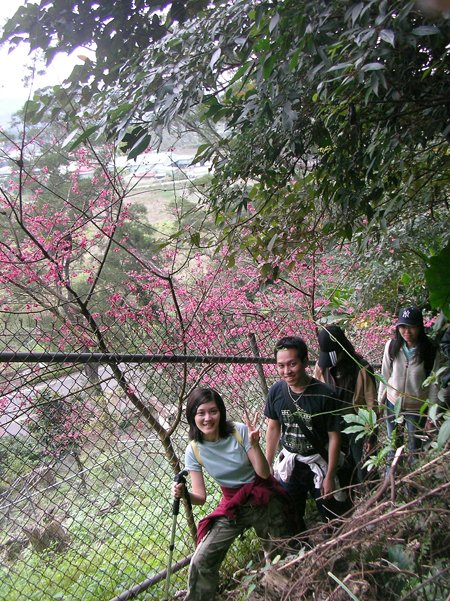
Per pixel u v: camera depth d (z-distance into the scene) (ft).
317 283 21.11
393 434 8.09
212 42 9.43
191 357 11.89
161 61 10.22
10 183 15.29
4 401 10.64
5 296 14.46
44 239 14.58
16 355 9.48
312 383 11.49
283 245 14.01
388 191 12.92
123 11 12.85
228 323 17.60
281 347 11.35
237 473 10.61
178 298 16.33
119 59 13.19
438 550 6.72
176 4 13.08
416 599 6.60
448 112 10.57
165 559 12.73
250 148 11.22
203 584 10.46
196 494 10.73
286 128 9.47
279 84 9.55
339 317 20.72
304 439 11.57
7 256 13.96
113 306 14.15
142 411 11.70
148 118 9.64
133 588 10.81
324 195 12.14
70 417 11.16
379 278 22.30
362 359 13.09
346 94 9.81
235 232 14.75
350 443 11.37
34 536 11.75
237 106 10.64
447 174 13.25
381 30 7.14
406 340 13.85
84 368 11.96
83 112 10.91
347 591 6.36
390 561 7.05
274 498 10.64
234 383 15.65
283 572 8.05
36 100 11.67
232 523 10.53
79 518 13.05
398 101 10.04
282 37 8.52
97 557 12.70
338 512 11.53
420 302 23.30
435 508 6.78
